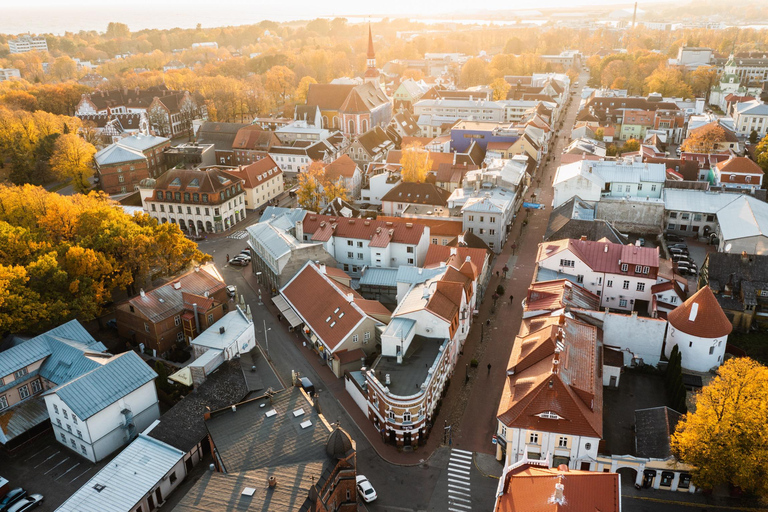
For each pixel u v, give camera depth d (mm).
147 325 103875
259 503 64875
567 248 111125
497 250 143125
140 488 72312
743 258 111812
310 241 129875
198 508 64500
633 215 147500
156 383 94250
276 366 102375
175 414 84688
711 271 112500
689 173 168125
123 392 84312
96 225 121688
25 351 89812
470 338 110062
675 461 72750
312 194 163500
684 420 78062
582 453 75500
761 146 185125
